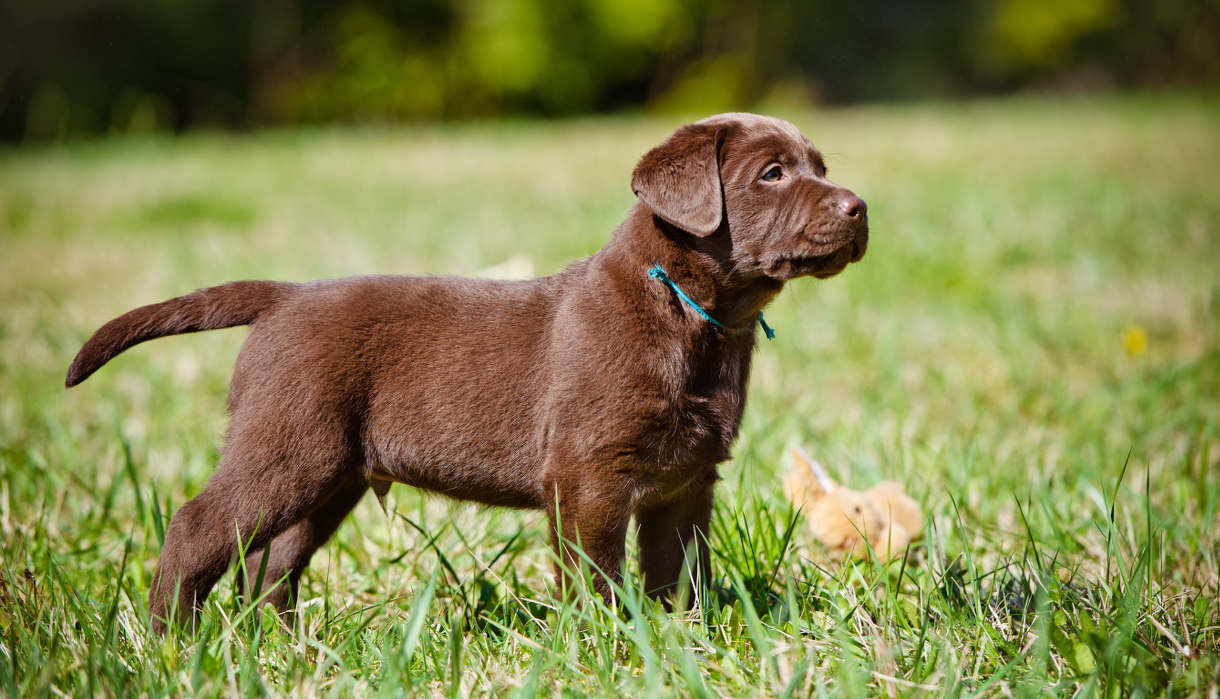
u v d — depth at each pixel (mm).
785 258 4168
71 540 5051
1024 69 48375
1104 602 4117
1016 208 13773
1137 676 3467
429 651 3793
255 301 4305
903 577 4590
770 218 4184
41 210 15547
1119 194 14648
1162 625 3912
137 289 10617
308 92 38031
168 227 14234
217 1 36906
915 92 48500
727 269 4207
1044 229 12391
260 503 4109
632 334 4094
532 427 4238
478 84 39844
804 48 46719
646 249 4191
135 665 3693
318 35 38750
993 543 4965
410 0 39531
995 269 10734
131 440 6465
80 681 3506
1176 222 12859
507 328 4297
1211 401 6910
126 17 34906
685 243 4180
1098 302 9523
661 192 4141
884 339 8219
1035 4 46562
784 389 7336
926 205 14016
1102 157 19016
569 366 4125
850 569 4625
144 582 4613
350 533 5246
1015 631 4004
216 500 4102
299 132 33344
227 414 4344
